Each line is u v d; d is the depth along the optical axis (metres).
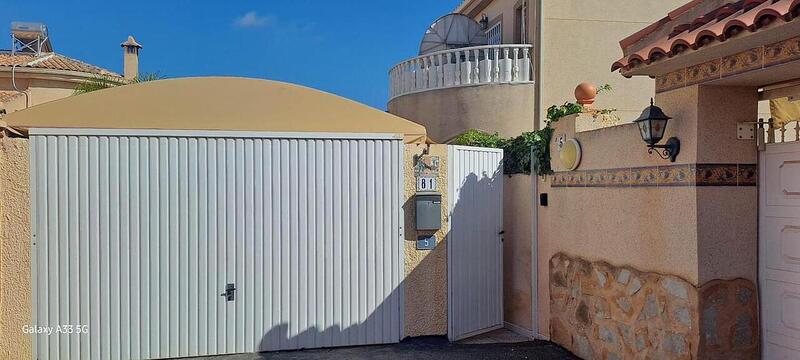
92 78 19.05
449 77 12.94
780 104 5.18
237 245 7.20
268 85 8.02
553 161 7.94
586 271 7.04
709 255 5.15
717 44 4.39
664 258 5.58
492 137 9.70
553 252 7.89
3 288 6.61
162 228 7.00
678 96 5.40
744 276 5.22
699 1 5.39
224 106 7.41
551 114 8.09
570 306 7.43
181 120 7.08
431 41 15.77
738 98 5.23
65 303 6.77
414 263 7.72
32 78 19.69
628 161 6.17
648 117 5.32
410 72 13.80
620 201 6.32
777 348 5.06
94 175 6.83
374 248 7.57
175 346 7.04
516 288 8.86
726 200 5.20
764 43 4.36
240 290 7.20
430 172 7.75
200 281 7.10
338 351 7.34
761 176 5.24
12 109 15.28
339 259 7.47
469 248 8.18
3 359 6.60
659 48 4.96
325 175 7.43
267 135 7.25
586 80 12.60
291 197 7.33
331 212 7.44
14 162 6.65
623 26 12.78
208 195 7.12
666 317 5.54
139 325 6.95
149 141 6.97
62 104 7.07
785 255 4.98
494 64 12.59
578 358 7.18
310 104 7.72
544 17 12.41
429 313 7.79
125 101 7.27
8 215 6.63
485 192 8.50
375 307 7.58
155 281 6.98
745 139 5.24
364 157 7.54
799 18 3.69
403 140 7.64
